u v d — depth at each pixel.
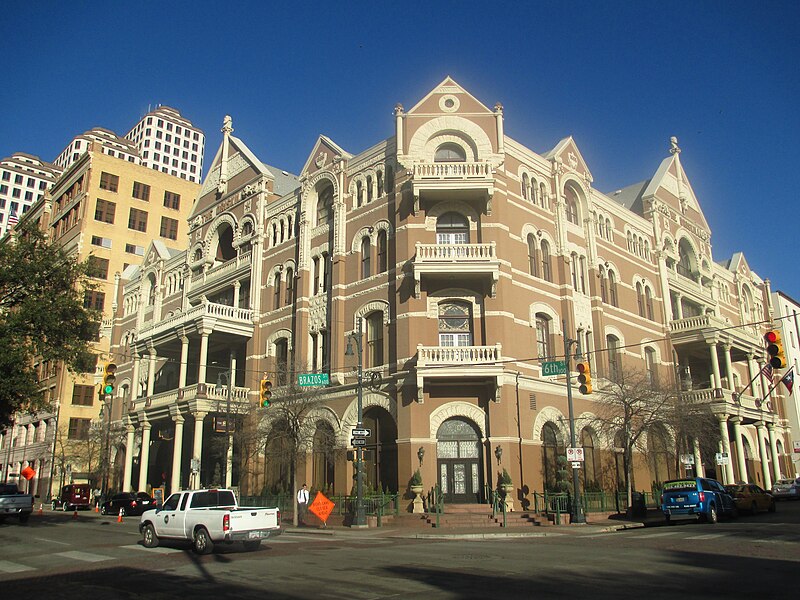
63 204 82.56
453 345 35.62
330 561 17.38
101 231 75.69
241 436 37.84
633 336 46.69
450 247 35.19
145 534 22.09
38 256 35.25
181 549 21.16
